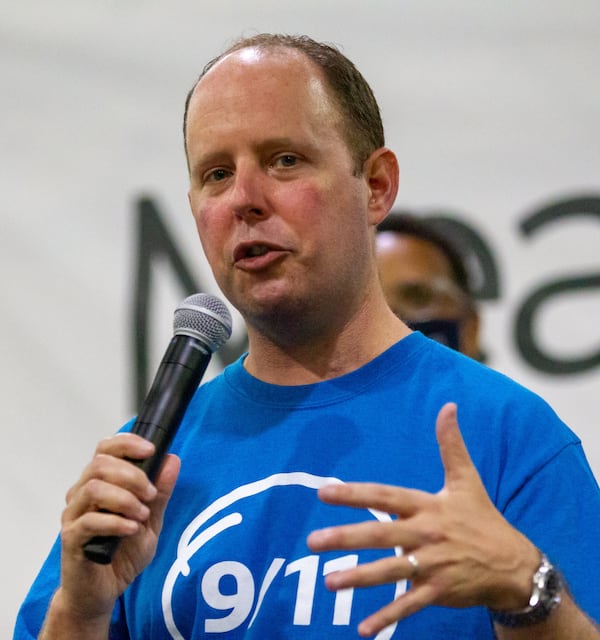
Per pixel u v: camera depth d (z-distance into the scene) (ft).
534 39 27.68
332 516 13.32
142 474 12.16
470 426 13.60
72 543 12.20
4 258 27.78
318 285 13.87
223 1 28.32
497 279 26.91
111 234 27.78
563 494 12.92
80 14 28.50
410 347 14.61
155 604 13.71
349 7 28.12
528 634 11.65
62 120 28.25
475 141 27.53
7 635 26.23
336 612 12.76
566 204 27.14
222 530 13.73
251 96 14.07
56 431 27.12
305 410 14.30
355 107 14.70
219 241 14.06
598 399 26.23
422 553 10.86
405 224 23.54
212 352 13.87
